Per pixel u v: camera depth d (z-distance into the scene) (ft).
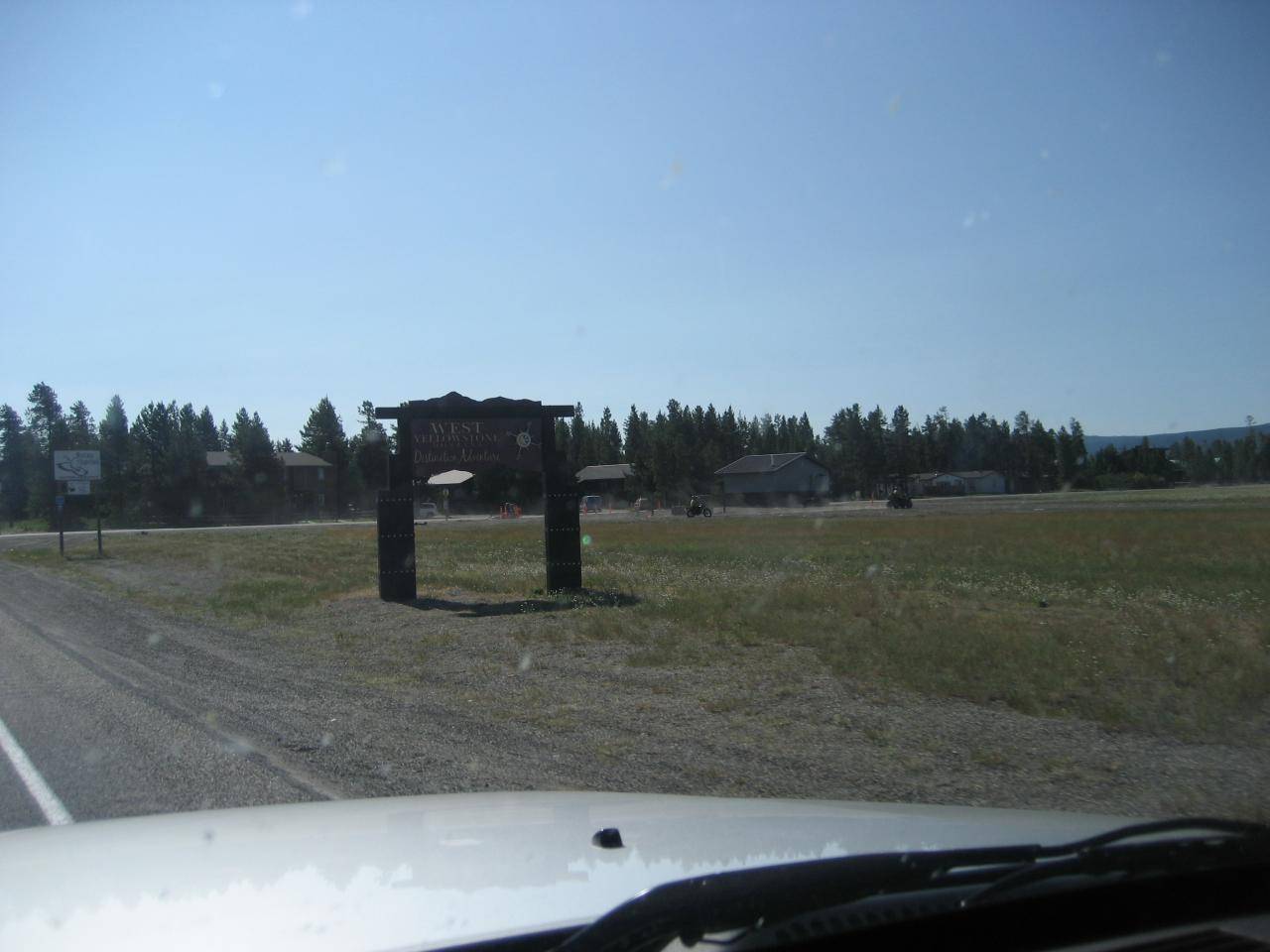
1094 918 8.98
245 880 9.07
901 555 100.22
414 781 24.45
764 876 8.27
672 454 401.08
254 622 58.85
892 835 10.75
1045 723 30.73
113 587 85.20
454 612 60.08
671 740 29.01
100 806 22.36
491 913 8.04
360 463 397.19
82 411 405.18
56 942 7.49
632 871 9.21
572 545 69.15
